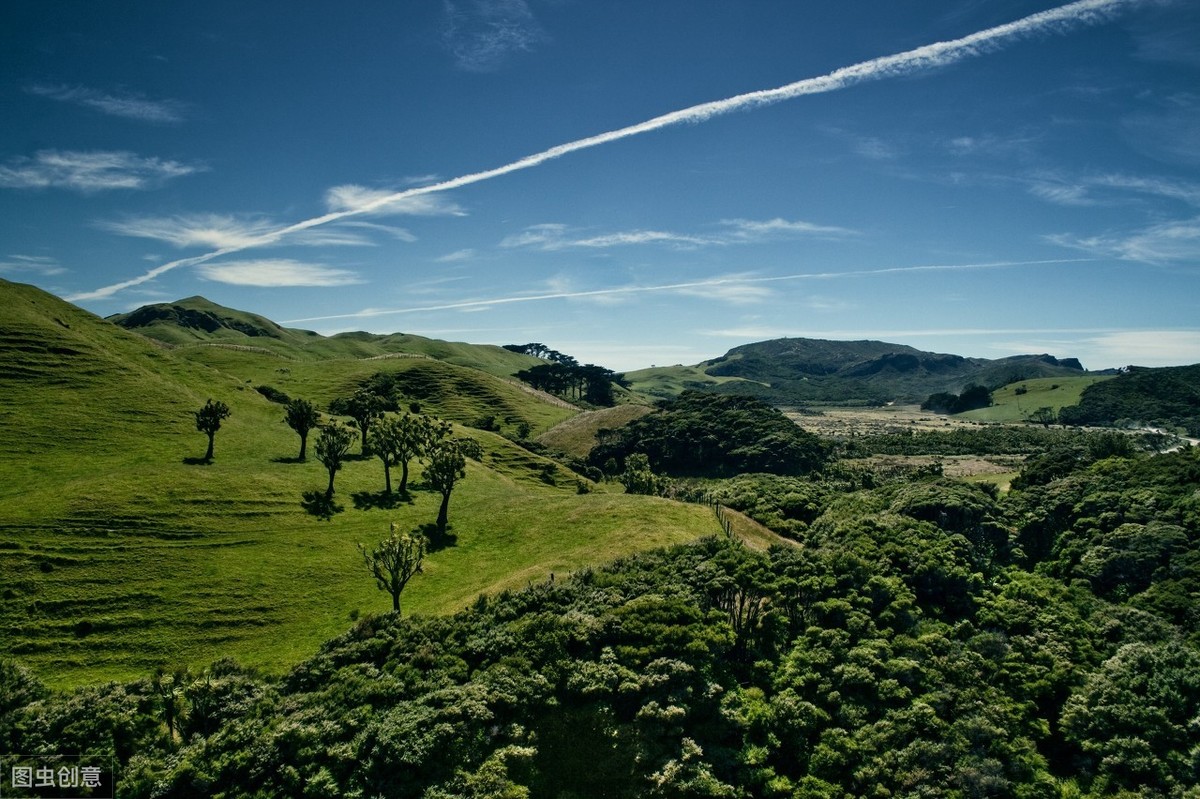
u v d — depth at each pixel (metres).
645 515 81.19
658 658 42.56
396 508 92.62
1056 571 62.53
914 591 53.19
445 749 35.53
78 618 55.38
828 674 43.88
